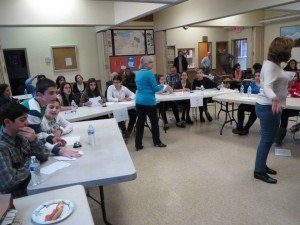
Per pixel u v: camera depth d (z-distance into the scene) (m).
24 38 7.25
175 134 4.78
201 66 9.48
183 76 5.76
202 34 10.05
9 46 7.12
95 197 2.71
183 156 3.70
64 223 1.09
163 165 3.43
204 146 4.06
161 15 8.35
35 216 1.14
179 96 4.69
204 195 2.64
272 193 2.61
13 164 1.60
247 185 2.79
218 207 2.42
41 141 1.90
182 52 9.08
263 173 2.86
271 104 2.53
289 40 2.37
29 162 1.65
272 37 9.32
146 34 8.84
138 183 2.97
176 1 4.45
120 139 2.24
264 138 2.73
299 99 3.74
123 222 2.28
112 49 8.42
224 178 2.98
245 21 8.82
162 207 2.47
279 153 3.58
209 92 5.04
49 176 1.58
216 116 5.99
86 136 2.36
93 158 1.83
